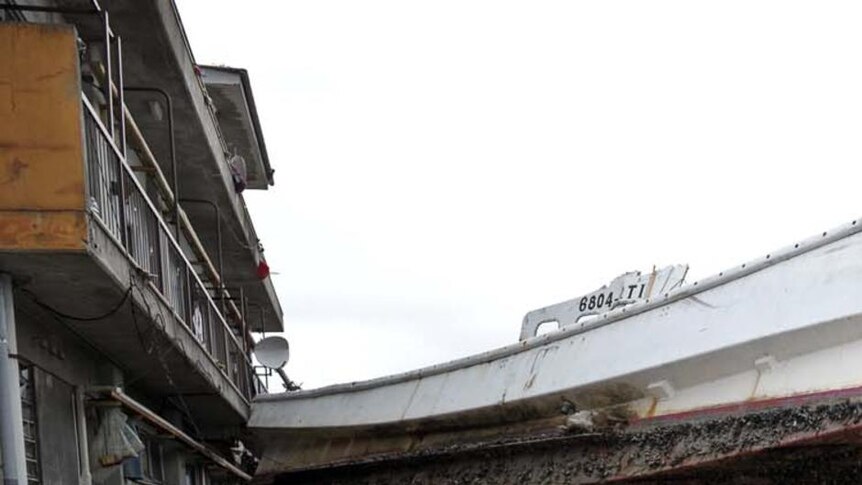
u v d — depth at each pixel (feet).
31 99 22.56
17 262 22.98
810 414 24.04
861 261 23.56
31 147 22.44
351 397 47.39
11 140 22.40
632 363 30.66
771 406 25.43
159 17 39.88
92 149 24.30
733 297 27.68
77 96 22.68
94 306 28.25
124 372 39.27
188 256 51.29
